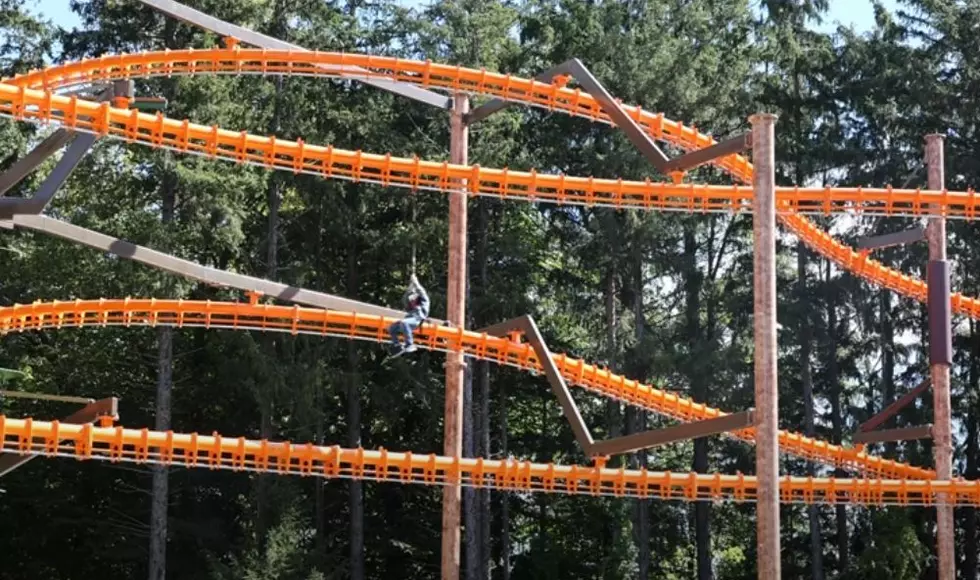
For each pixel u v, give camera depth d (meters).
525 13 64.75
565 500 63.06
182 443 28.47
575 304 62.41
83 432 27.17
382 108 58.19
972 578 58.69
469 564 55.12
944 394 38.34
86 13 54.12
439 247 59.12
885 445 59.69
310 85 56.16
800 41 63.34
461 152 35.38
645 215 57.41
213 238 51.25
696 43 62.41
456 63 55.59
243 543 53.94
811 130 63.16
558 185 32.00
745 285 61.94
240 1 50.69
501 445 61.50
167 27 51.84
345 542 60.69
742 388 57.94
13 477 55.47
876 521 53.06
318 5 57.56
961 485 37.00
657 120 35.00
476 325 58.56
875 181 61.00
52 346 58.25
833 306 61.06
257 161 29.45
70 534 56.66
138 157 53.53
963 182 59.78
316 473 30.19
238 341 51.97
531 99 33.81
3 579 55.78
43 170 55.28
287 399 52.16
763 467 27.22
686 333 61.44
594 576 58.94
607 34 59.00
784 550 63.84
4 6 54.53
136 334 58.38
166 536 54.34
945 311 38.50
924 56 60.53
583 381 37.06
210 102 50.03
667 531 63.09
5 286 54.62
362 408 62.69
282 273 56.97
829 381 62.78
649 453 67.31
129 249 30.59
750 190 32.88
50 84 30.98
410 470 30.98
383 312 34.44
